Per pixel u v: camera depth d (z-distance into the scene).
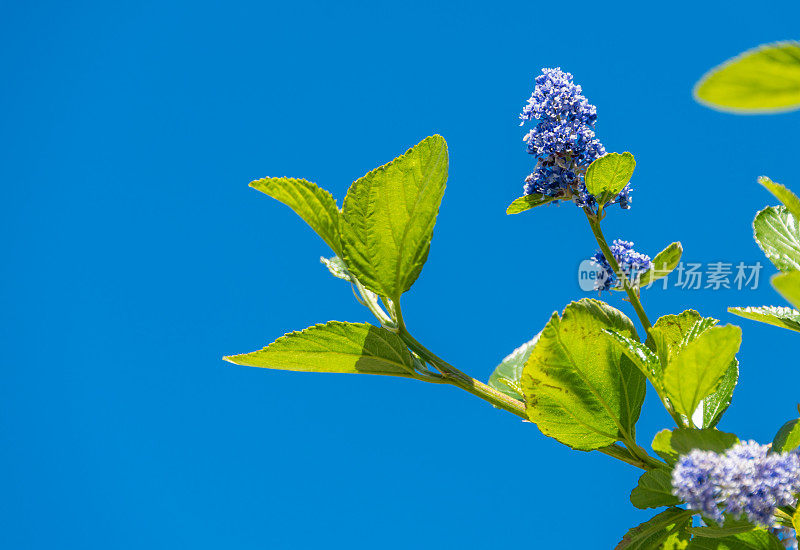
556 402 0.86
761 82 0.47
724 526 0.83
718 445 0.83
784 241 0.87
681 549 0.85
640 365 0.84
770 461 0.80
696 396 0.84
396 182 0.88
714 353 0.82
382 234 0.88
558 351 0.85
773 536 0.84
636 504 0.84
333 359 0.88
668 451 0.84
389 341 0.88
